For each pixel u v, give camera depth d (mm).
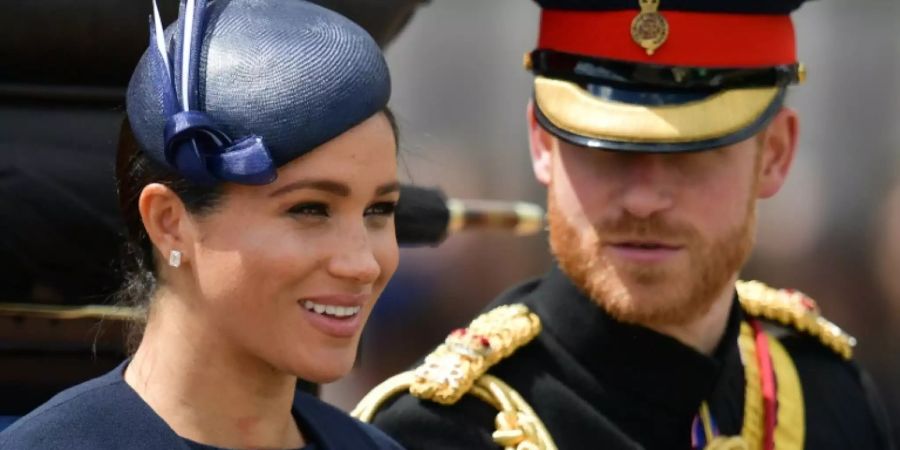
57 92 8461
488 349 9367
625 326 9266
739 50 9125
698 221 8875
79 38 8359
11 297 8406
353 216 6930
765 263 20062
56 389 8438
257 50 6828
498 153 18984
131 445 6758
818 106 19922
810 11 19828
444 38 19016
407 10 8930
